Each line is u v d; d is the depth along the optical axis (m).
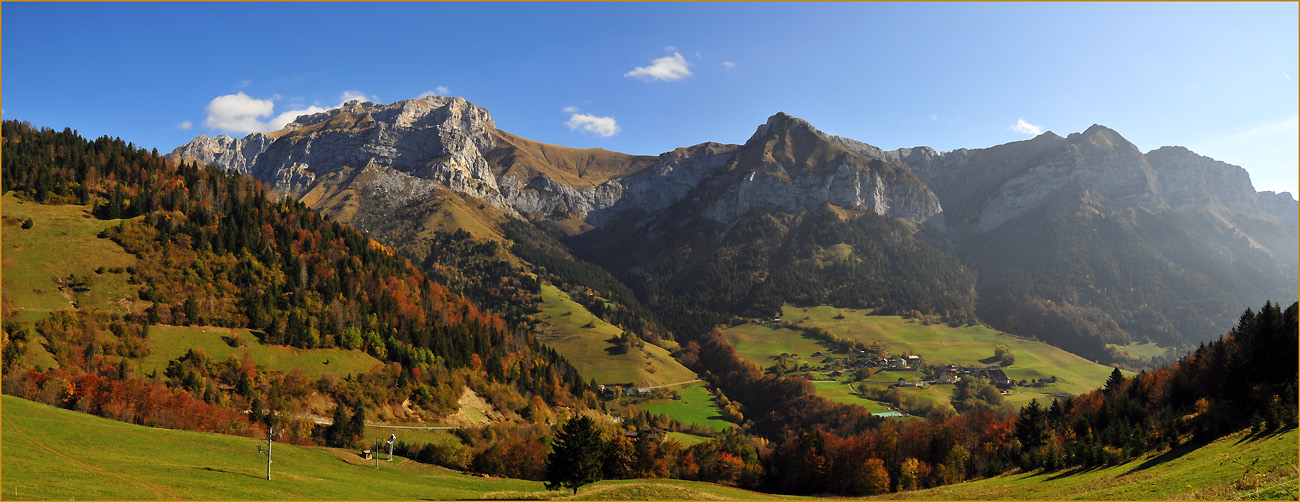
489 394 188.50
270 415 132.12
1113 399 144.12
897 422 188.12
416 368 175.50
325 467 103.69
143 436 96.88
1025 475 107.50
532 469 125.56
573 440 90.62
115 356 136.88
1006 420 156.12
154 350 143.75
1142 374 162.88
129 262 173.50
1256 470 54.41
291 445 115.94
